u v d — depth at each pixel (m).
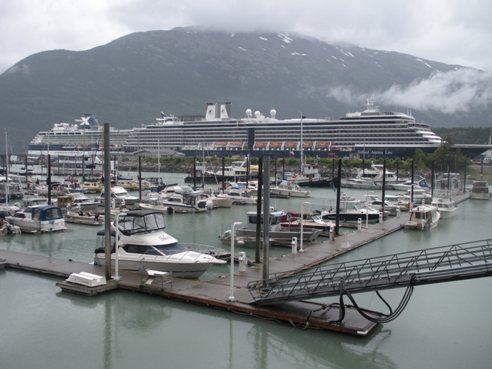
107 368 19.62
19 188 83.75
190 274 29.77
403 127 169.75
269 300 23.92
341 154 179.00
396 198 80.81
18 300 26.94
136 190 99.25
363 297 28.36
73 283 28.05
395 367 19.41
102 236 33.06
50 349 21.27
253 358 20.53
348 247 40.50
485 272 20.05
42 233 49.72
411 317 24.91
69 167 153.50
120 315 24.92
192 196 72.38
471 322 24.20
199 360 20.38
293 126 191.12
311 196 100.12
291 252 39.19
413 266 22.48
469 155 179.00
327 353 20.78
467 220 63.78
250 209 73.69
